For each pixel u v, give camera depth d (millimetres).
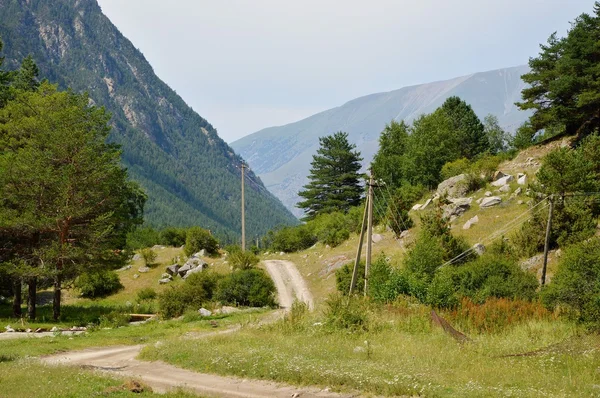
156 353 20844
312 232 79875
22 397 12805
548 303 27109
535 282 33719
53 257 35562
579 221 40219
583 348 17469
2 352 22188
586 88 52062
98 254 38469
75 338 27953
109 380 15164
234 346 21125
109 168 39000
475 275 35031
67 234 37594
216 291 46406
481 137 84500
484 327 24281
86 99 45094
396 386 13188
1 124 41656
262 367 16531
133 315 41656
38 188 36062
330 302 26594
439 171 74375
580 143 51344
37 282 40656
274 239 83438
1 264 35969
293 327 25922
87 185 37219
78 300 54312
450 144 77188
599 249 28375
